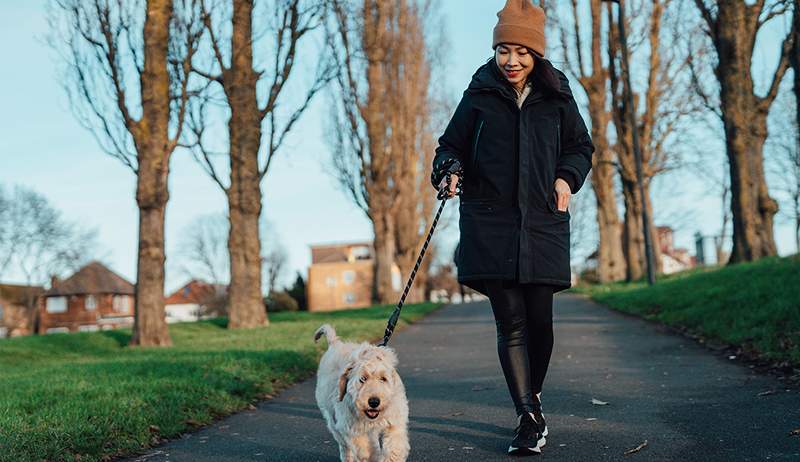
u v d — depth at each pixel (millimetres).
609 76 29469
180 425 6391
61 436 5414
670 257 67688
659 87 29734
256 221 19500
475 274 4871
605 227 33688
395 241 40438
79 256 49375
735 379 7172
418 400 7309
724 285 13930
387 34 32656
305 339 13391
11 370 11266
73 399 6957
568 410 6199
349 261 82188
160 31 14461
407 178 40125
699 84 26594
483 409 6547
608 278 33469
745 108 18906
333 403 4605
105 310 71312
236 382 8203
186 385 7734
